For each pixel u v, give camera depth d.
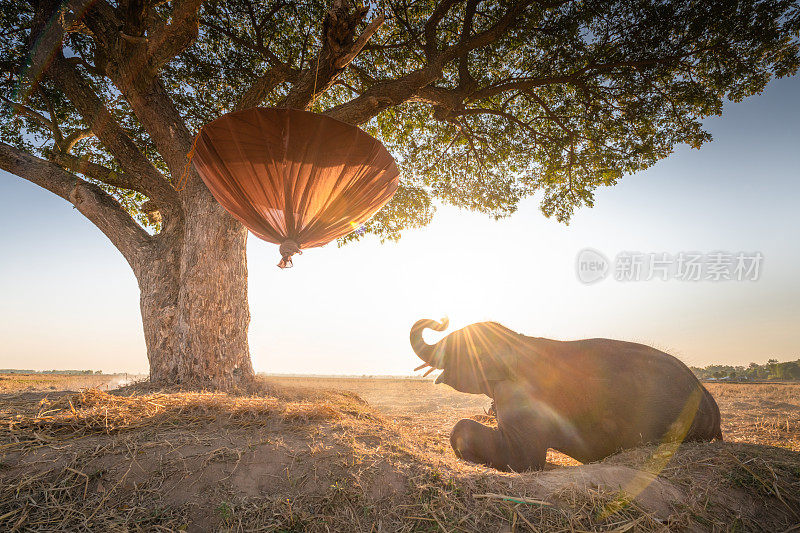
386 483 3.17
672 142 11.91
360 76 12.34
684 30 10.55
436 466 3.51
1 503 2.82
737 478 3.30
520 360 4.74
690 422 4.14
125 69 8.15
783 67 10.20
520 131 13.70
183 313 7.59
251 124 5.67
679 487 3.20
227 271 7.91
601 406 4.27
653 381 4.26
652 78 11.45
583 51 11.55
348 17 7.16
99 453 3.37
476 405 12.36
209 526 2.76
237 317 7.88
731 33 10.17
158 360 7.59
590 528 2.73
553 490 3.10
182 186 8.09
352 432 4.09
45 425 3.84
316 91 7.98
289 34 12.09
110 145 8.98
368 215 7.06
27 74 9.91
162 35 7.57
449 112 11.62
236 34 11.98
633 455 3.85
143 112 8.71
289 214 6.30
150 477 3.15
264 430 4.00
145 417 4.17
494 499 3.00
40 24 9.04
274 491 3.07
